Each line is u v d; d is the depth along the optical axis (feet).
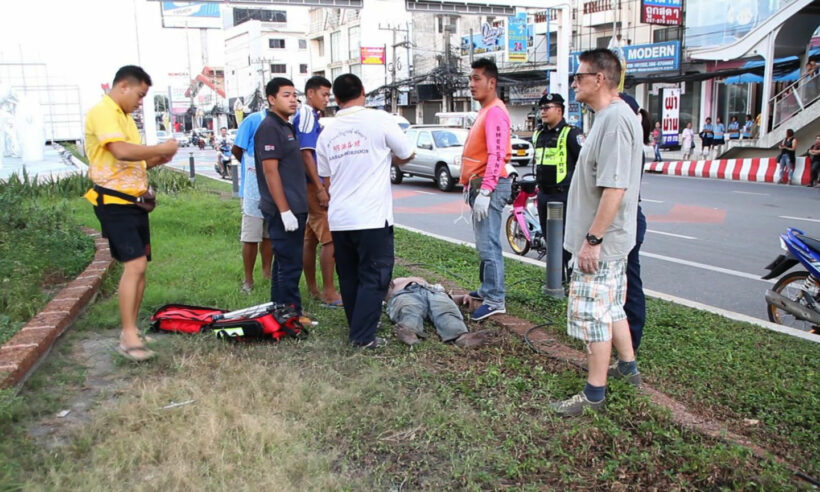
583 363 14.21
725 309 21.02
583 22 111.24
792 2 67.51
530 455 10.55
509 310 18.61
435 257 26.71
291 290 16.85
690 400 12.94
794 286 18.98
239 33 245.04
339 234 15.25
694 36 90.27
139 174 14.37
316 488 9.53
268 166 15.78
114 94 14.02
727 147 73.97
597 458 10.48
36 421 11.60
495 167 15.99
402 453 10.63
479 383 13.15
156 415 11.56
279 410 11.91
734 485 9.57
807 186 57.98
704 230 35.58
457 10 74.18
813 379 13.88
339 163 14.84
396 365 14.16
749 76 84.17
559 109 20.89
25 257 20.76
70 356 14.55
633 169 11.33
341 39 194.39
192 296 19.22
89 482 9.52
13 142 74.38
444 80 131.75
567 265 21.91
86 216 34.47
